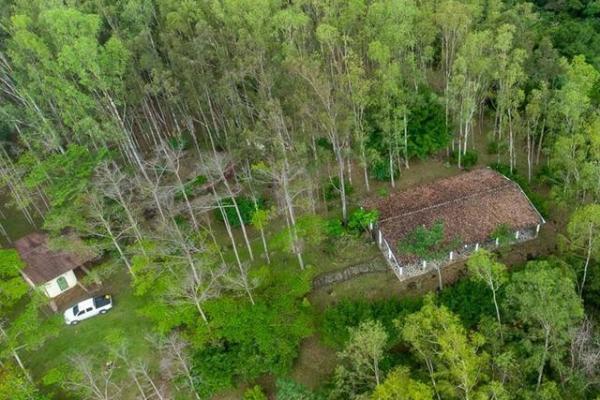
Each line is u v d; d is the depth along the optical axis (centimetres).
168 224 4478
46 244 4672
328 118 4525
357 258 4619
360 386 3519
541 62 5188
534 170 5272
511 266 4356
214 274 4200
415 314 3322
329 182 5319
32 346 3878
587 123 4578
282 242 4556
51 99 5500
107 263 4772
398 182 5331
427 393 3039
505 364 3183
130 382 3897
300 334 3859
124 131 5059
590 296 3834
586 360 3186
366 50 5519
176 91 5019
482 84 5338
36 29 5203
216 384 3712
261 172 4609
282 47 5278
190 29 5628
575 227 3753
